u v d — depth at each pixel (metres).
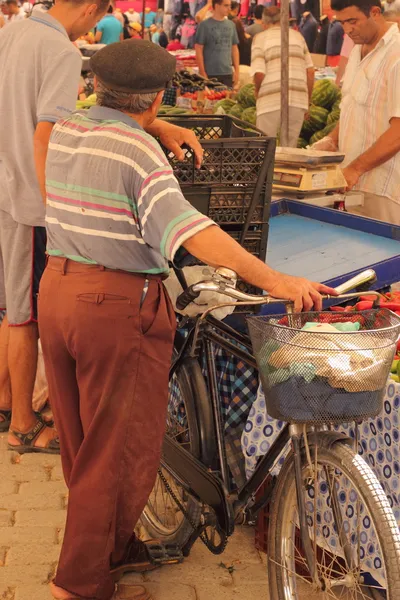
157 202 2.10
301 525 2.22
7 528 3.18
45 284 2.40
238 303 2.20
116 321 2.27
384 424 2.44
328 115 6.82
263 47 6.48
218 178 2.81
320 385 1.98
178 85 6.66
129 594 2.74
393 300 3.11
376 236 3.92
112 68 2.22
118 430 2.37
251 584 2.86
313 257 3.52
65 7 3.24
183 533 2.93
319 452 2.22
